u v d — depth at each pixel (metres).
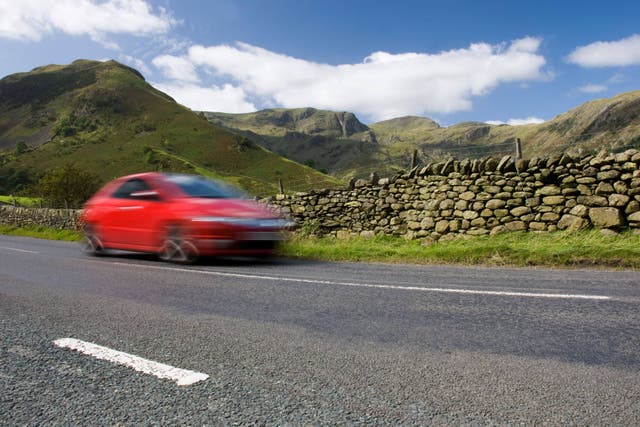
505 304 4.48
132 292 5.59
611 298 4.61
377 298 4.93
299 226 14.06
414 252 9.00
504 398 2.43
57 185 67.12
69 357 3.20
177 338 3.62
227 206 8.27
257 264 8.20
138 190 9.19
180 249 8.26
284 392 2.55
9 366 3.04
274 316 4.26
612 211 9.69
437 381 2.67
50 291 5.78
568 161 10.36
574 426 2.13
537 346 3.24
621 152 9.82
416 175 12.45
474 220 11.27
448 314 4.17
